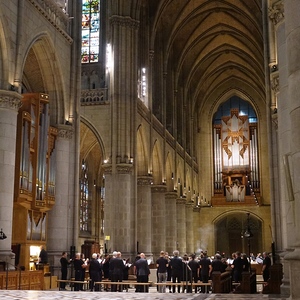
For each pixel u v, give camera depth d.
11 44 19.02
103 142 32.94
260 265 36.91
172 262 20.72
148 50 40.50
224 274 16.45
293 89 7.08
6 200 18.20
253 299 10.41
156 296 11.64
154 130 40.91
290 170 8.24
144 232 37.00
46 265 21.12
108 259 22.47
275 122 23.86
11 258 18.08
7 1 18.83
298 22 7.12
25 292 12.66
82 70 34.78
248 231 34.78
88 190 43.03
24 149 20.39
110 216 31.91
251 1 44.12
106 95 33.47
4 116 18.53
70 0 25.67
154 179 42.81
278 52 13.03
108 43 34.50
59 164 23.66
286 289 12.27
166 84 48.69
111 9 34.41
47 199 22.14
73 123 24.64
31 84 24.44
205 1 45.59
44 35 22.25
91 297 11.20
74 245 23.80
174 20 45.50
